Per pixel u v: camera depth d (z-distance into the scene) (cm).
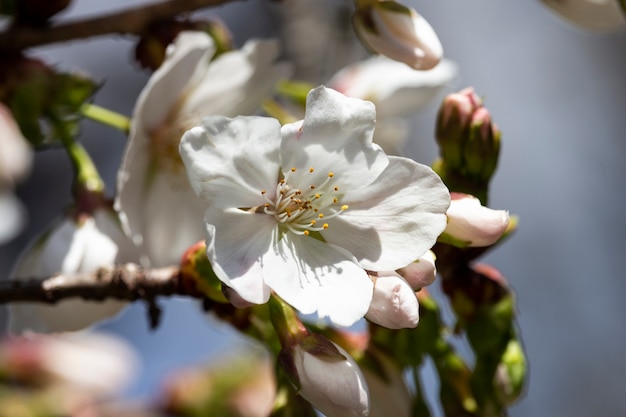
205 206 33
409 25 31
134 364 45
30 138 33
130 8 34
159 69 32
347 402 27
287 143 27
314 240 28
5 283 30
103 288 30
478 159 30
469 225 28
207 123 27
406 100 36
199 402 42
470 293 31
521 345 31
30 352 43
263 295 27
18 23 34
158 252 33
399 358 31
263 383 42
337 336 31
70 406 42
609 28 34
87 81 33
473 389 31
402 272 27
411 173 27
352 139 28
